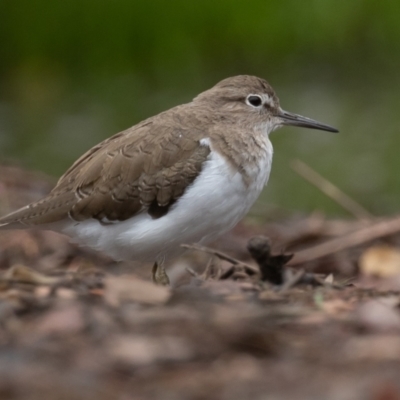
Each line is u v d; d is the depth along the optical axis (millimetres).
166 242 11719
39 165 23156
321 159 23531
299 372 7008
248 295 9695
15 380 6832
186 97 28953
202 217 11570
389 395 6387
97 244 12086
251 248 10984
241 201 11820
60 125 26625
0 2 30422
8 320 8336
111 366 7156
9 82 30375
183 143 11695
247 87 12867
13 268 10031
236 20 31125
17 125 26719
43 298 8984
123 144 11875
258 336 7785
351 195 21250
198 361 7332
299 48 31266
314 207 20828
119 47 30734
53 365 7145
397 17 31531
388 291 10266
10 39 30516
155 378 6977
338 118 26562
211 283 10359
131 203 11633
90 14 30641
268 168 12352
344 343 7727
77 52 30703
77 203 11797
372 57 31125
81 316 8281
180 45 30922
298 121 13523
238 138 11984
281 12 31219
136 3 30750
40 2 30469
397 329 8188
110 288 9195
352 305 9242
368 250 15008
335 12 31281
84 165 12102
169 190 11531
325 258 14953
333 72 30609
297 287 10398
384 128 25594
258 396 6555
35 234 16266
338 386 6629
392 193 21328
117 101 28656
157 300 9070
